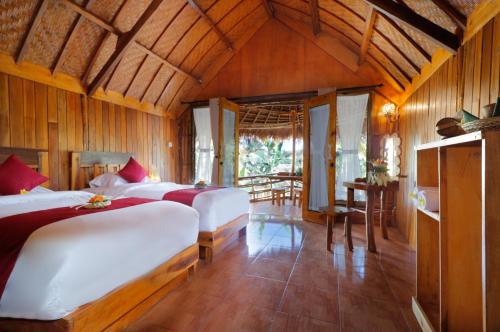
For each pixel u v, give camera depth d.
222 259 2.72
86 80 3.58
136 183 3.52
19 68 2.81
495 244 0.97
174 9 3.73
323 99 4.25
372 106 4.30
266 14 4.90
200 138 5.59
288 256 2.82
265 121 7.92
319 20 4.23
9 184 2.41
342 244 3.25
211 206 2.64
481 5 1.83
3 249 1.29
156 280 1.79
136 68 4.09
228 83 5.25
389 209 4.25
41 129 3.06
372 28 3.32
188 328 1.59
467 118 1.38
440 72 2.59
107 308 1.39
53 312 1.16
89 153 3.61
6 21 2.50
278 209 5.65
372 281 2.24
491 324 0.97
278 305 1.86
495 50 1.68
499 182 0.97
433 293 1.73
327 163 4.20
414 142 3.33
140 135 4.65
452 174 1.35
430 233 1.74
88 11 2.90
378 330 1.59
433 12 2.34
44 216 1.62
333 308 1.83
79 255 1.26
